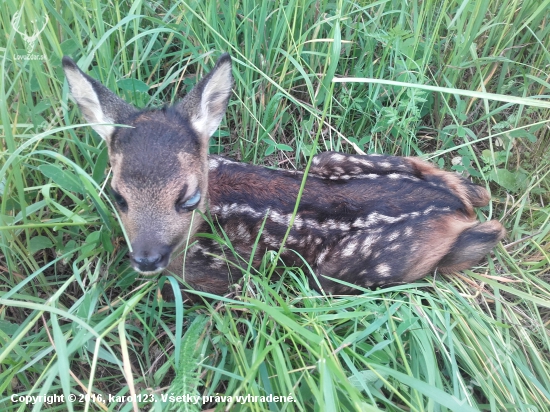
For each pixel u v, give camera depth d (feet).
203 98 1.32
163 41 1.78
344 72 1.89
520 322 1.48
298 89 1.88
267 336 1.19
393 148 1.86
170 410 1.12
